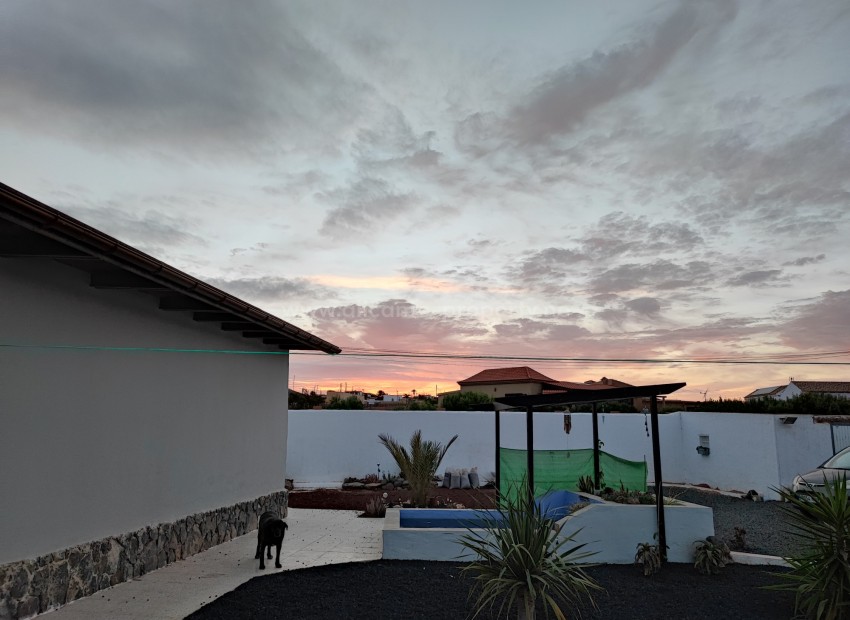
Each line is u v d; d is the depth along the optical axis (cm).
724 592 623
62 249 461
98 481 588
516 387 3769
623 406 2423
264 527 700
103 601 554
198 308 708
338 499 1316
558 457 1008
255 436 993
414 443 1205
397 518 845
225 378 885
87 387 575
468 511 909
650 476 1717
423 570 702
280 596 586
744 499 1391
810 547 559
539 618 531
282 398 1124
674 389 747
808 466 1403
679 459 1738
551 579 493
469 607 561
